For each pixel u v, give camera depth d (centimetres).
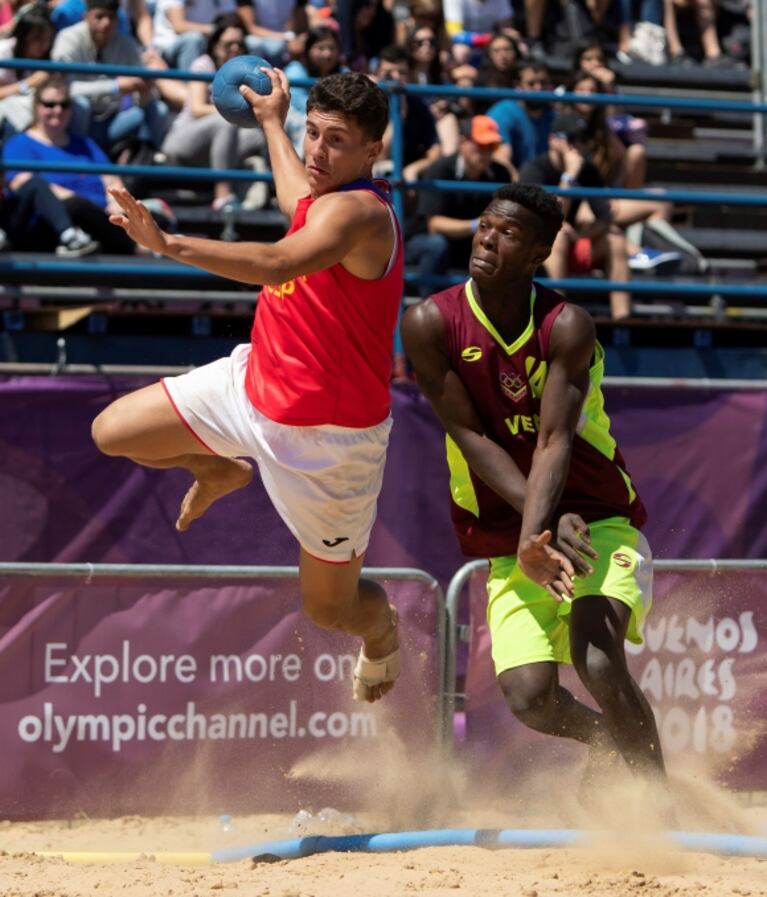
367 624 735
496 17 1777
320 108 622
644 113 1883
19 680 886
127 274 1269
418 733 937
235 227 1436
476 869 661
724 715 984
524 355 730
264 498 1120
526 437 751
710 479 1205
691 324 1455
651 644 966
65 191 1316
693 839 696
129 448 698
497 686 952
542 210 720
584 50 1583
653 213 1530
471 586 950
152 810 909
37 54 1402
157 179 1412
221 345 1318
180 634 913
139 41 1590
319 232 594
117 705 903
